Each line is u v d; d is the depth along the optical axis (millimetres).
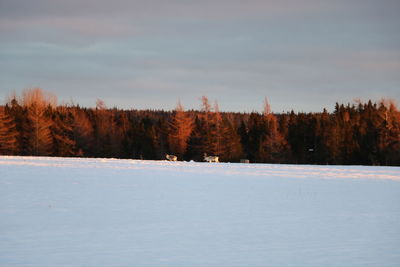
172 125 158500
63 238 23453
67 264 18922
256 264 18984
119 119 194125
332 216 29250
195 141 154750
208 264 18984
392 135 145500
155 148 166750
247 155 161750
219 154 152625
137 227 26031
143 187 45094
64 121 160250
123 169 69250
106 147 166500
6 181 48719
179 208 32312
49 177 53625
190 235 24078
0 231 25016
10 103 191750
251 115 186500
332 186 47531
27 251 20969
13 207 32438
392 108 149500
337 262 19266
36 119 152125
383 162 142750
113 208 32219
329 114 193625
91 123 176375
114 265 18812
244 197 38188
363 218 28594
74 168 68750
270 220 27969
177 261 19391
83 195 38812
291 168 79562
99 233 24562
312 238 23375
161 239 23250
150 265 18844
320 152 152250
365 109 191000
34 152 151750
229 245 22062
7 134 151000
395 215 29625
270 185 48250
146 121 195625
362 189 44688
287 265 18844
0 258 19797
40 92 191875
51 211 30938
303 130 165125
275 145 151250
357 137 157250
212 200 36281
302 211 31141
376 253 20594
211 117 155875
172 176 58406
